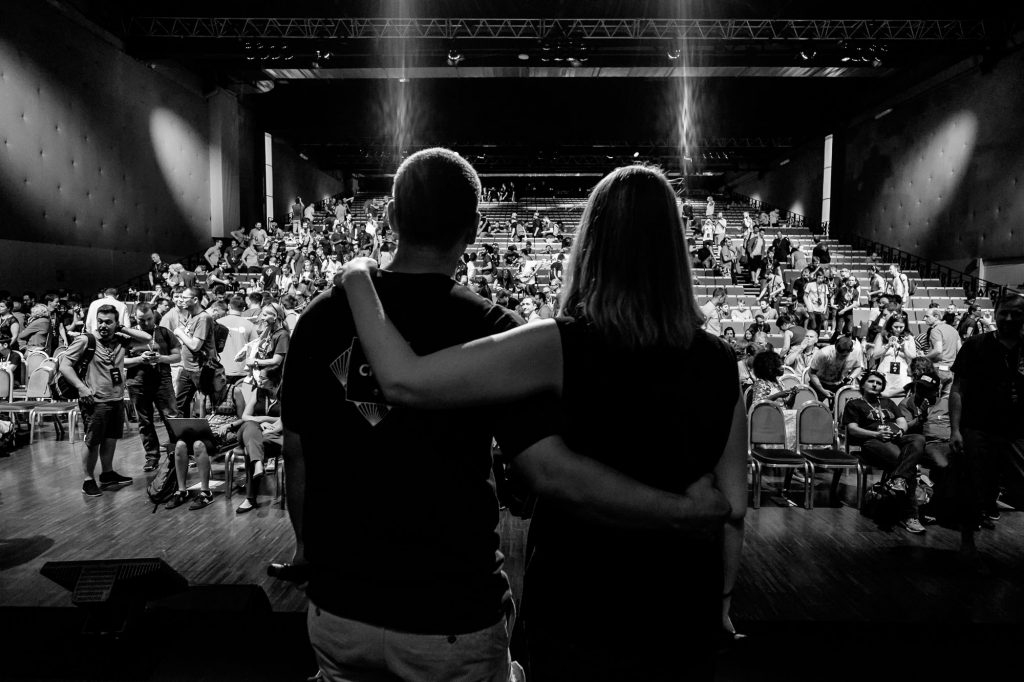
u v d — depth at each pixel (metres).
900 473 4.67
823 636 3.10
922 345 9.52
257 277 15.88
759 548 4.34
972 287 16.34
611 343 1.02
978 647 3.11
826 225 24.41
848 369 7.30
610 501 0.97
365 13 16.20
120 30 15.28
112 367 5.51
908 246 19.30
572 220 27.67
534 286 15.70
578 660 1.02
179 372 6.57
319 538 1.12
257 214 22.80
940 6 15.26
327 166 33.50
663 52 16.42
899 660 3.05
